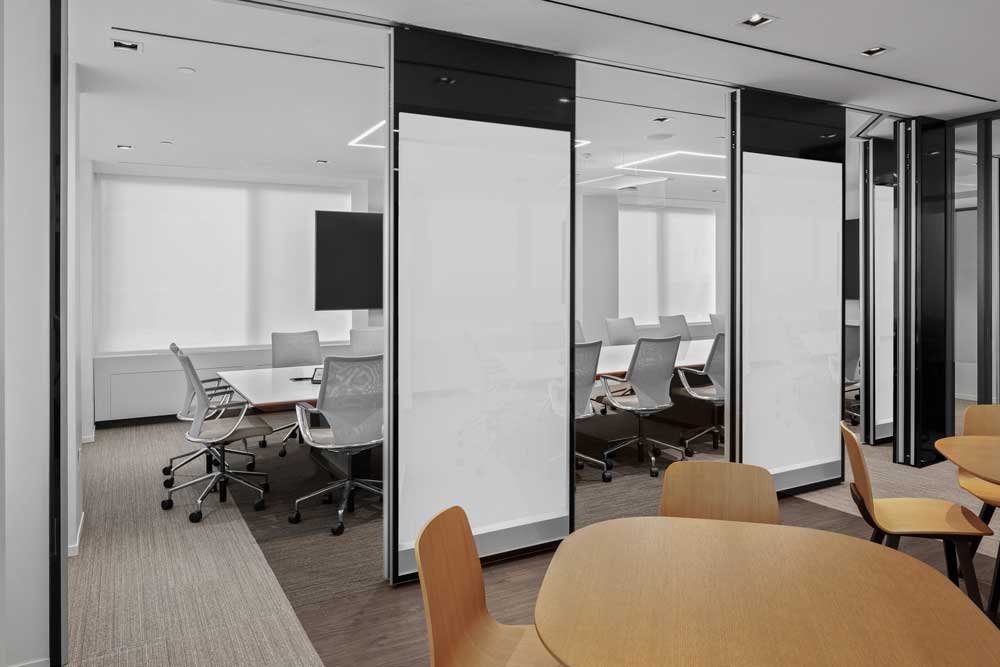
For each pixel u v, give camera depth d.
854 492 2.91
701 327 10.72
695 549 1.92
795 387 4.87
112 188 7.24
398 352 3.38
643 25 3.43
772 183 4.71
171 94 4.66
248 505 4.61
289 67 4.11
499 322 3.65
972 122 5.42
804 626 1.47
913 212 5.50
